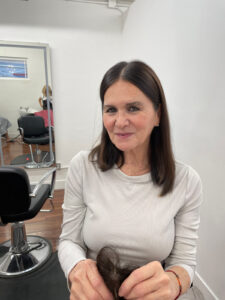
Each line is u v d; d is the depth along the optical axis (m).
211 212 1.15
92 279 0.48
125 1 2.13
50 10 2.26
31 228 1.97
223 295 1.10
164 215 0.60
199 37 1.14
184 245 0.63
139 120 0.53
